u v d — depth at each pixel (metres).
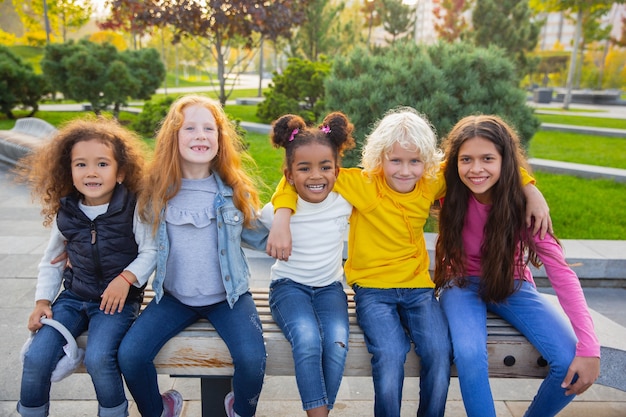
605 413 2.31
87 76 10.27
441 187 2.13
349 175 2.13
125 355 1.75
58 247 2.01
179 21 8.70
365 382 2.55
